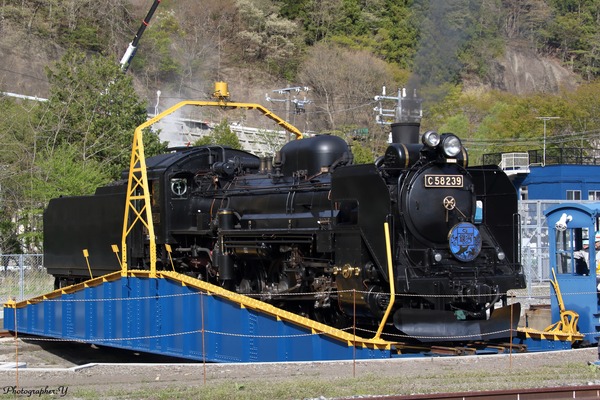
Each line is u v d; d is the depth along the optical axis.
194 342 13.39
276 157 14.73
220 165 15.79
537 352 12.22
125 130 35.62
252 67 74.06
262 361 12.21
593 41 86.88
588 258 15.31
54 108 35.78
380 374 10.47
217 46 74.88
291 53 74.44
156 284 14.37
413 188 12.20
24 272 27.36
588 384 9.59
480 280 12.39
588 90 63.66
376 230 11.75
